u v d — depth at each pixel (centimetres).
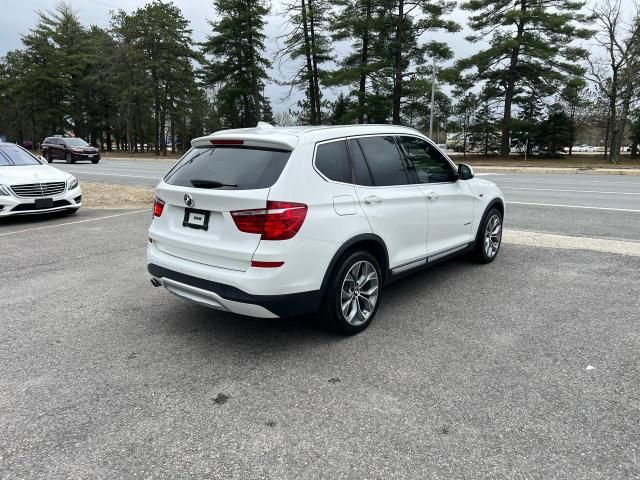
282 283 349
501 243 740
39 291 540
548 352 374
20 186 930
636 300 484
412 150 490
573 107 4106
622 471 242
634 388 320
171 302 504
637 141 4303
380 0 3356
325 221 369
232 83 4784
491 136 4572
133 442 271
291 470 247
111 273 611
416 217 467
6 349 392
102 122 6519
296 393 321
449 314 457
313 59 3988
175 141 7525
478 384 328
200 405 308
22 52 6056
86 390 328
